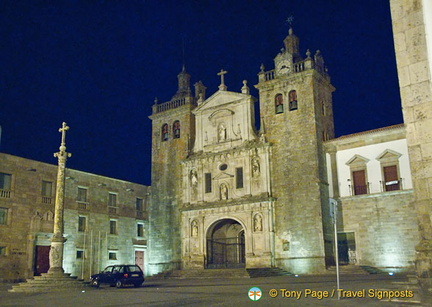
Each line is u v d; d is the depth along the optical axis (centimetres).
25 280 4506
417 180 1549
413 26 1623
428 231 1514
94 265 5194
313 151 4822
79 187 5238
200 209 5341
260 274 4397
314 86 5041
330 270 4450
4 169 4534
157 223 5762
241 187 5209
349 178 4769
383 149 4622
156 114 6103
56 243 3366
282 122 5100
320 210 4644
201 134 5625
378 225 4497
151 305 1897
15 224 4534
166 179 5819
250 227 4988
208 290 2702
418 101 1577
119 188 5731
